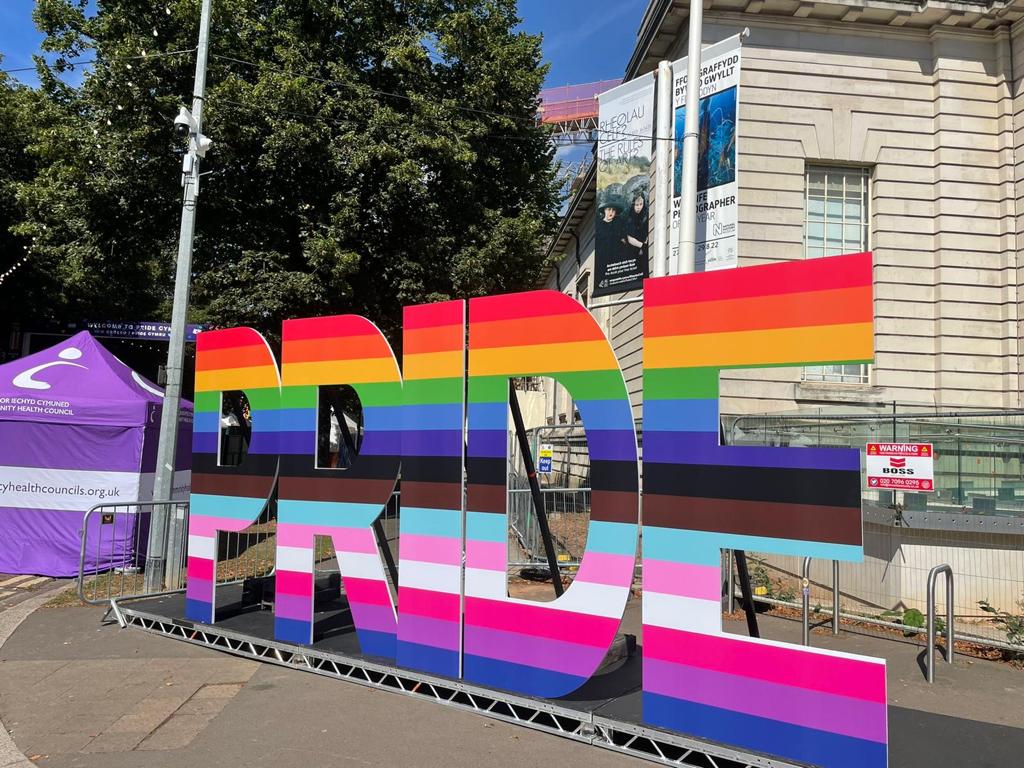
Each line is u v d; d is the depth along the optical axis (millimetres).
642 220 11406
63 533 9531
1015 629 6117
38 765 3953
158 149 13352
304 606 5691
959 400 12500
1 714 4707
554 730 4340
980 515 7191
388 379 5434
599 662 4258
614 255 11688
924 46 13219
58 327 22031
